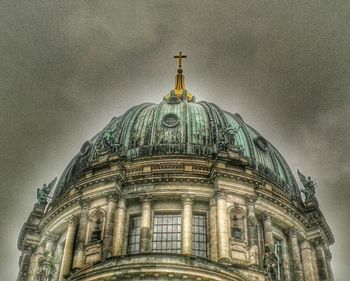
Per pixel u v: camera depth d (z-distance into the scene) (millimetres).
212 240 54688
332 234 67625
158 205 58750
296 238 61969
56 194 70375
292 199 65438
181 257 44750
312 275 61281
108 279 42969
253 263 53156
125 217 58094
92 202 58625
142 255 45125
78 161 69625
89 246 55281
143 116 68500
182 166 60719
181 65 82000
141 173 60156
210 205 57656
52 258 61469
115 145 63250
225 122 67125
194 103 72250
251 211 56906
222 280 43688
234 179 58031
